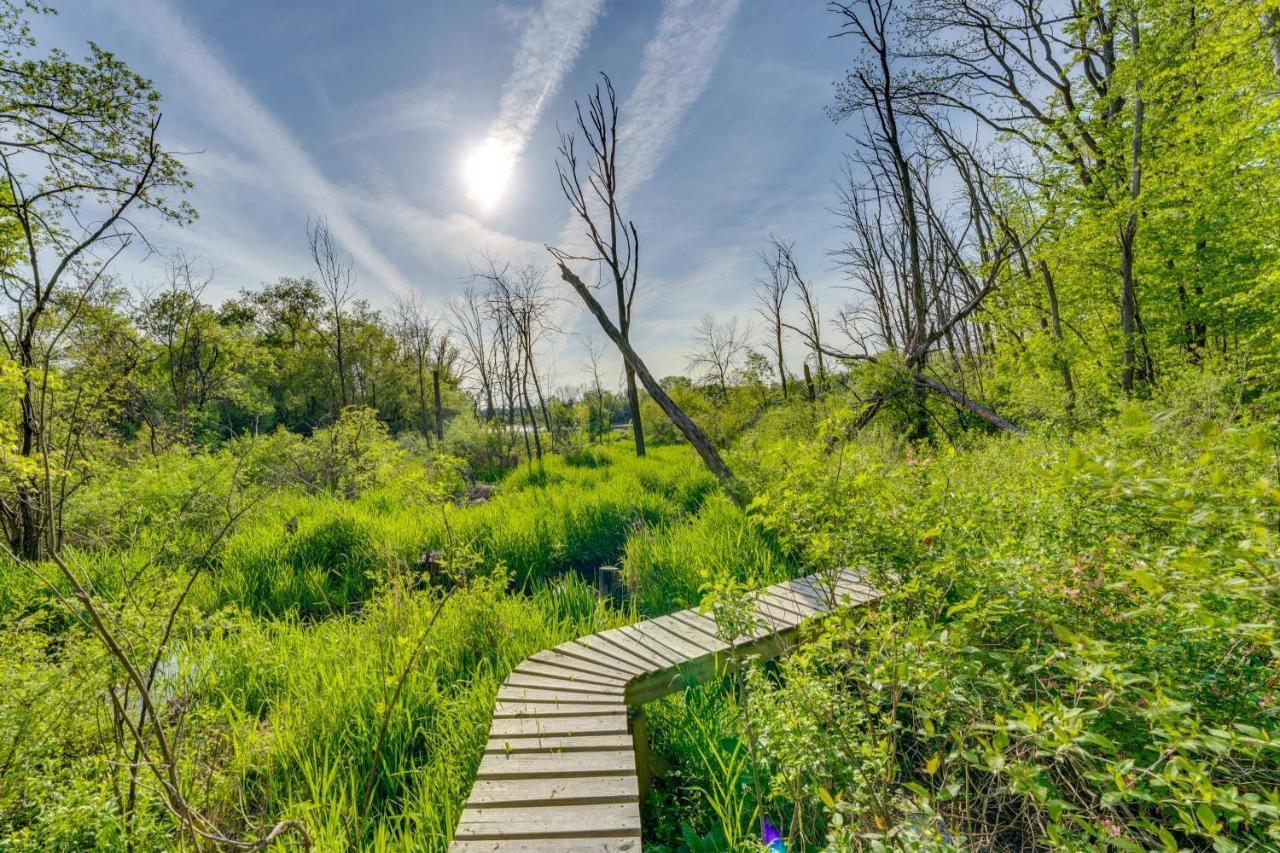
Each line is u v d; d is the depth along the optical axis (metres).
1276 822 1.43
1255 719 2.17
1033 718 1.75
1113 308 14.19
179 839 2.60
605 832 2.64
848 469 4.10
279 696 4.43
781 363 28.53
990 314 15.16
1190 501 1.71
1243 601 1.94
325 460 14.92
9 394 6.02
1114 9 11.70
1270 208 10.30
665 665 4.15
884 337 22.62
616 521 10.01
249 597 7.10
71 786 2.69
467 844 2.60
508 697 3.87
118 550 6.70
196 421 20.91
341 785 3.41
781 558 6.55
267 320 42.69
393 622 5.07
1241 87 9.84
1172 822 2.33
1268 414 7.58
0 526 7.31
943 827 2.28
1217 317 12.32
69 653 2.73
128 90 8.85
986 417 12.19
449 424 23.03
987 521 3.58
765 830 3.05
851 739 2.70
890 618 2.84
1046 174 13.31
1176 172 11.51
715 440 21.39
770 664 4.67
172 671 4.09
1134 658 2.36
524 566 8.41
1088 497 2.71
